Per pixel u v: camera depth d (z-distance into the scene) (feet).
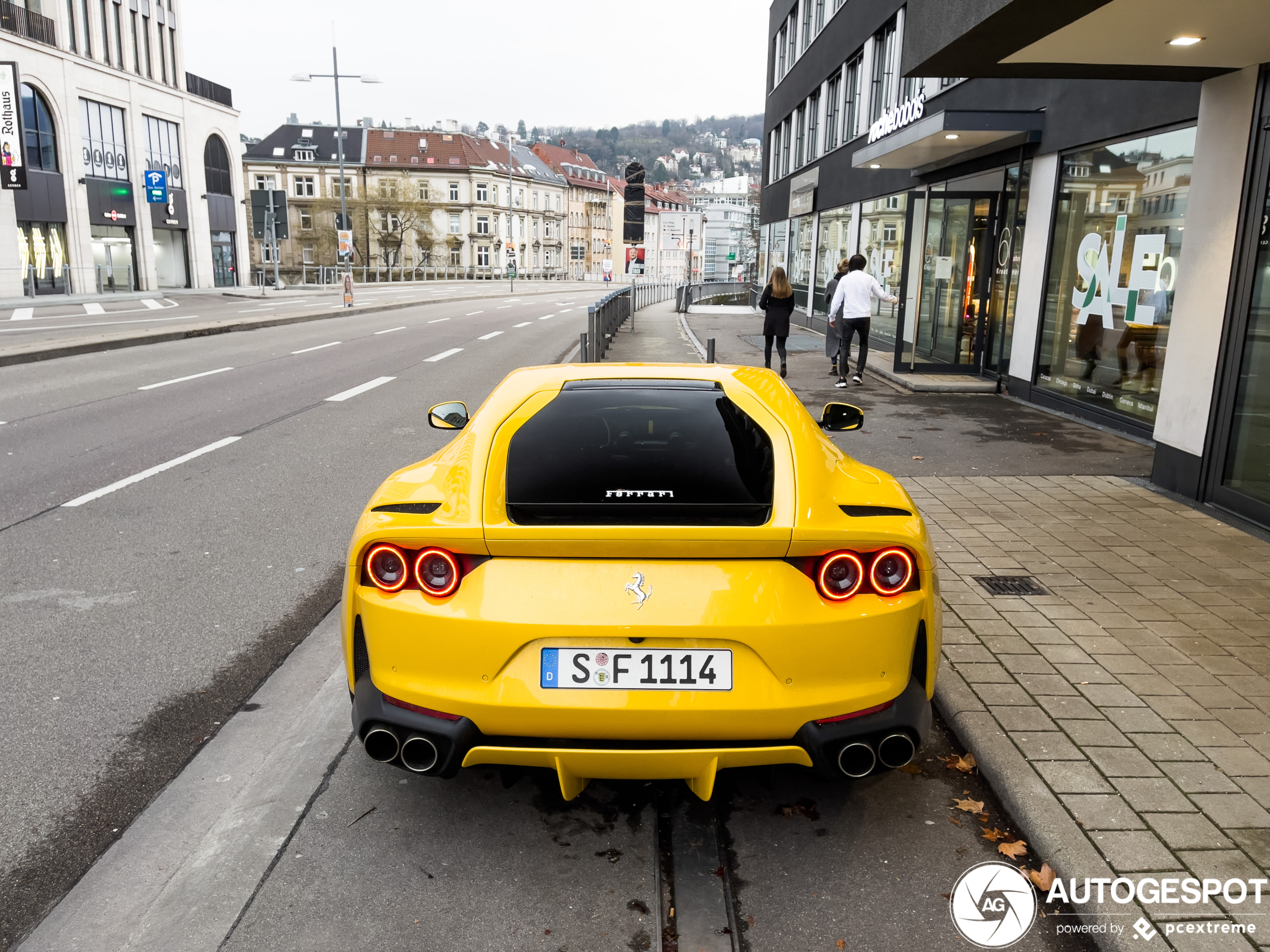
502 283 279.49
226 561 17.48
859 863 8.70
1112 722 10.91
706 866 8.64
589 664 7.86
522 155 398.21
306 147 336.08
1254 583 15.99
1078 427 31.91
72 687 12.30
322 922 7.78
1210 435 21.29
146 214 143.74
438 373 47.11
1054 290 35.91
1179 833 8.73
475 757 8.08
